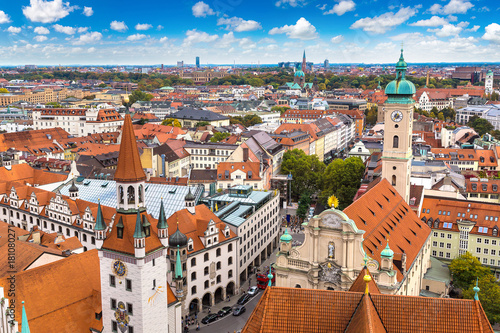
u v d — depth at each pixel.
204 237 114.25
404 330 58.16
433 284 114.75
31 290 74.38
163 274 74.31
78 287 79.12
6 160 163.38
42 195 140.50
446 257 138.50
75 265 81.00
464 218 136.62
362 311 57.00
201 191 141.25
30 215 141.50
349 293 60.25
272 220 156.50
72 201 133.75
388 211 112.62
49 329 73.06
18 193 145.12
